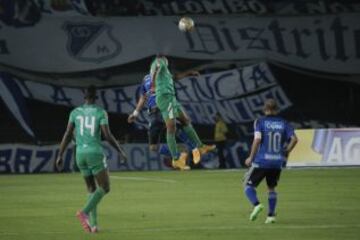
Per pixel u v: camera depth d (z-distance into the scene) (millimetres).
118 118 134375
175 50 136375
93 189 53531
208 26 137500
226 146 127375
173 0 139500
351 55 139000
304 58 138375
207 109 135000
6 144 122562
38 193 84750
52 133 133125
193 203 73000
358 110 138500
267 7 139750
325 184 91875
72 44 134375
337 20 139000
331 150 118000
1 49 131875
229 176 107438
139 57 135625
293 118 137875
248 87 136750
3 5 132250
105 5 138625
